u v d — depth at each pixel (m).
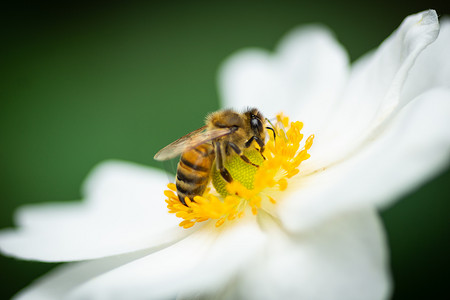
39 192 0.20
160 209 0.16
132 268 0.14
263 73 0.17
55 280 0.14
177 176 0.15
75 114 0.21
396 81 0.14
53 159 0.20
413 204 0.17
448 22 0.15
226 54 0.22
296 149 0.15
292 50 0.17
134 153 0.20
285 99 0.17
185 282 0.13
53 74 0.22
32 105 0.21
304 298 0.13
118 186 0.17
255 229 0.14
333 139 0.15
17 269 0.19
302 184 0.14
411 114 0.13
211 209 0.14
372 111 0.15
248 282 0.13
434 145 0.13
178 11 0.22
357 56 0.21
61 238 0.15
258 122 0.15
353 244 0.13
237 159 0.15
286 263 0.13
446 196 0.17
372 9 0.21
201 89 0.21
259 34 0.22
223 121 0.15
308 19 0.22
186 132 0.20
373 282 0.13
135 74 0.21
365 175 0.13
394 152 0.13
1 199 0.20
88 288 0.14
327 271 0.13
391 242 0.17
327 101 0.16
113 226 0.16
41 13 0.22
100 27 0.22
